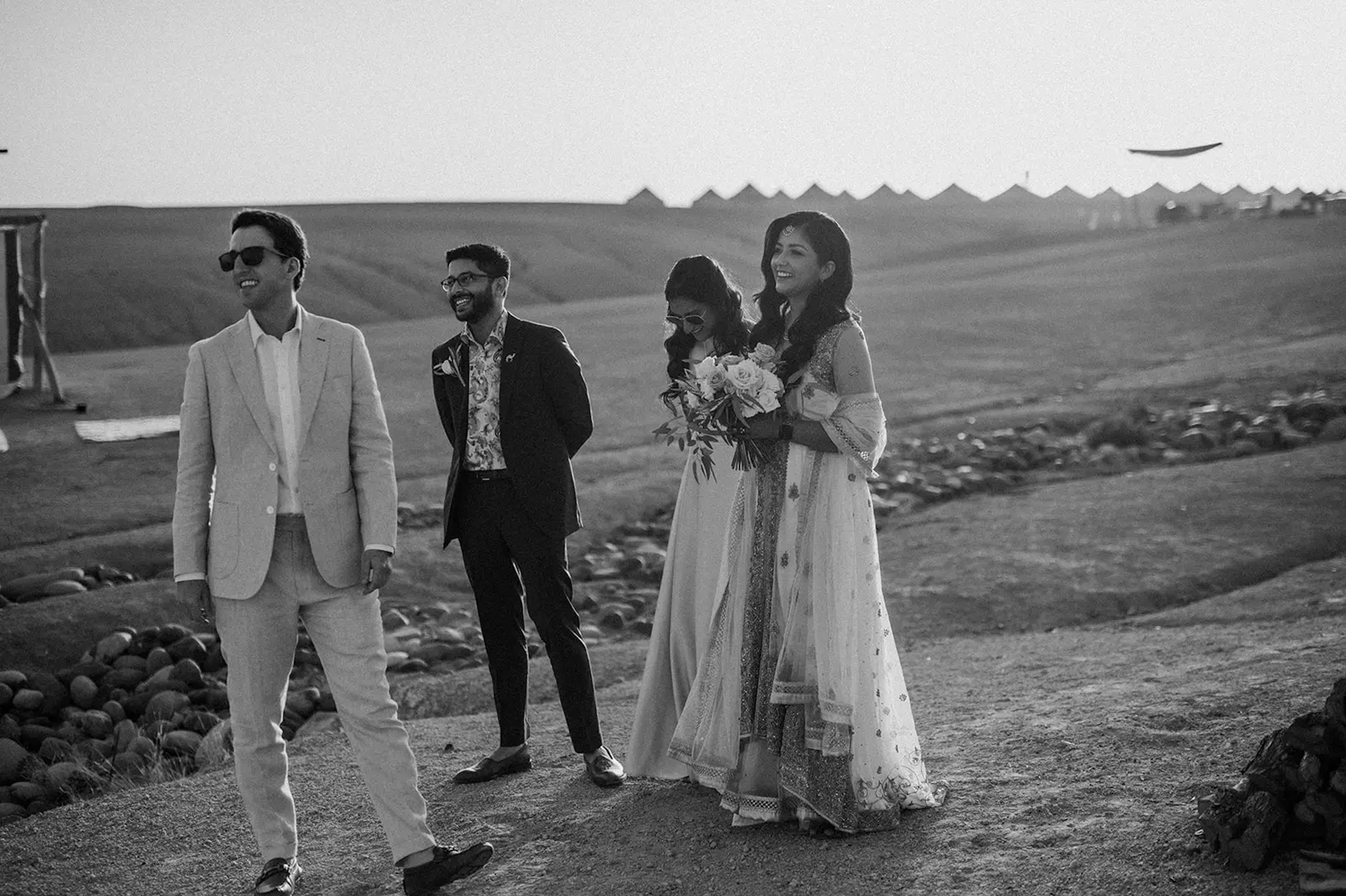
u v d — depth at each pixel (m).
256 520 4.16
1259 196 81.69
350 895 4.36
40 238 24.66
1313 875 3.53
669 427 5.10
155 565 12.89
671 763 5.20
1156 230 64.19
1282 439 17.02
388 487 4.33
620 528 14.34
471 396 5.42
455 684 8.13
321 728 7.83
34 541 14.02
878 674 4.49
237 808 5.42
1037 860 3.96
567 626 5.32
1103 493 14.15
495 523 5.37
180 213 79.50
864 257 70.69
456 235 72.31
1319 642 6.61
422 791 5.41
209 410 4.28
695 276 5.16
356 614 4.30
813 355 4.56
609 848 4.50
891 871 4.04
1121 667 6.86
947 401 22.80
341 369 4.31
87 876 4.83
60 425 21.78
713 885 4.10
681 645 5.17
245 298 4.21
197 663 9.60
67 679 9.41
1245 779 3.92
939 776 4.91
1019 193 101.19
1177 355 27.86
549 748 6.03
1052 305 36.66
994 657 7.98
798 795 4.37
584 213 87.19
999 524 12.73
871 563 4.55
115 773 7.66
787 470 4.58
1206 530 11.80
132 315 48.25
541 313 41.50
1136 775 4.60
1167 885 3.68
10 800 7.40
